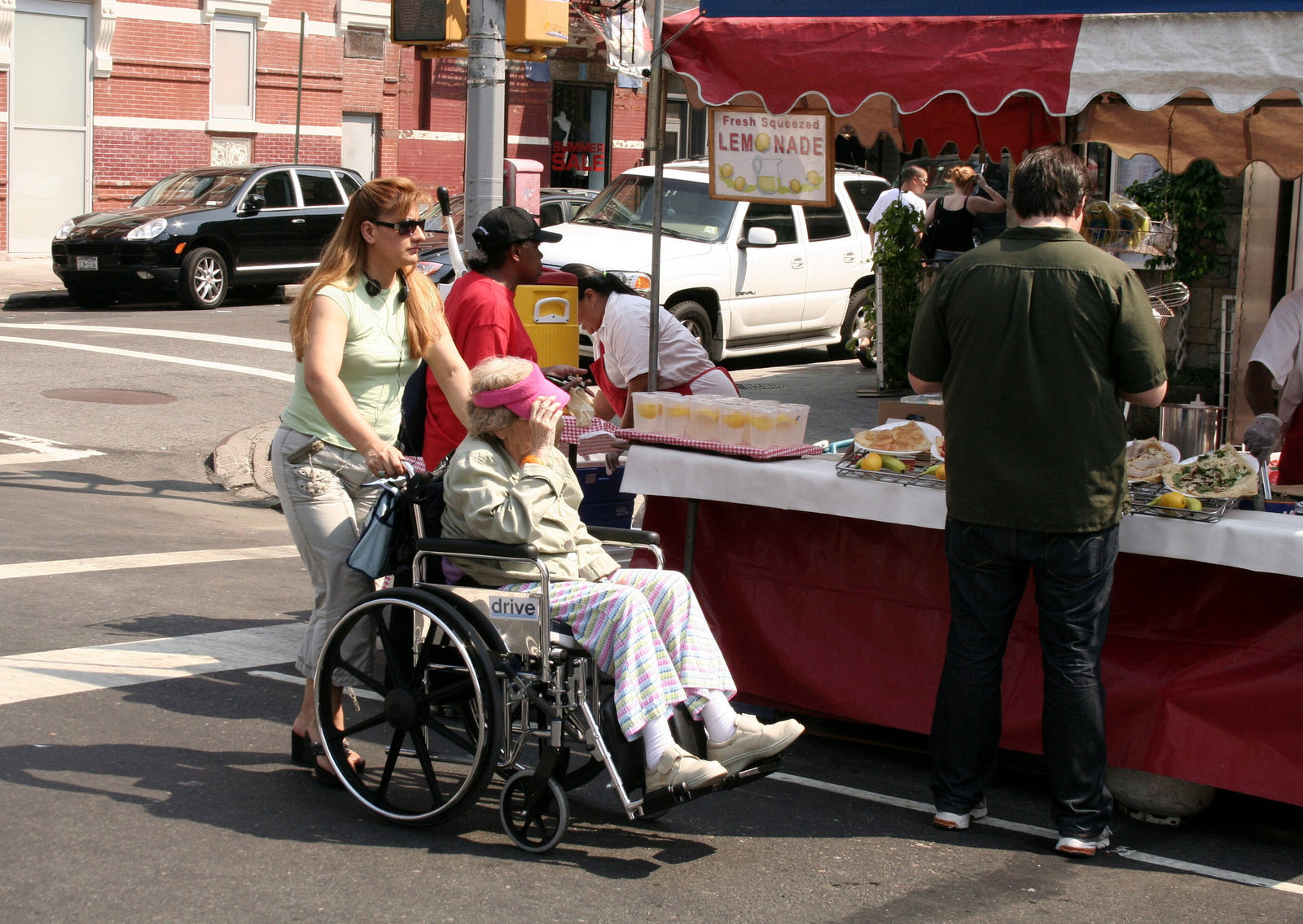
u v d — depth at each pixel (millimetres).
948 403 4145
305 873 3809
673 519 5391
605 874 3908
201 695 5250
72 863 3777
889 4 5059
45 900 3561
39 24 21000
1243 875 4066
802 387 12945
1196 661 4355
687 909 3709
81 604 6375
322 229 18891
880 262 12305
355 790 4258
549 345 6805
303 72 23984
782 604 5117
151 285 17094
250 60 23406
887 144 25516
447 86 26922
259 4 23172
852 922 3670
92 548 7559
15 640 5742
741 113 5707
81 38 21438
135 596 6609
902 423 5188
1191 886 3975
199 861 3846
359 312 4352
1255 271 8961
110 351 13781
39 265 20625
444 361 4613
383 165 26203
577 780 4305
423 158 26906
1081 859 4133
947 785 4316
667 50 5484
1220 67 4422
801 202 5660
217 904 3588
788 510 5082
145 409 11539
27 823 4012
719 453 5051
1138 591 4469
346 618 4223
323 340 4254
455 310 5273
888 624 4906
